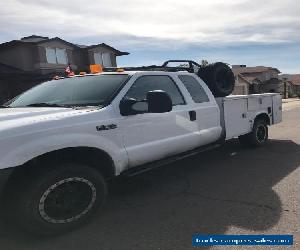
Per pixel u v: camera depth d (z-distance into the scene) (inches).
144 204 190.4
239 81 2314.2
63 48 1469.0
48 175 148.9
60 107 178.2
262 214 170.7
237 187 213.0
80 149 165.8
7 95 1304.1
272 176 232.5
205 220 167.0
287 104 1289.4
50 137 150.8
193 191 208.8
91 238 153.9
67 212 157.6
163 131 205.2
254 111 306.8
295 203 183.3
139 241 149.6
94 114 170.4
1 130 140.1
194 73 252.1
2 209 153.0
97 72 226.1
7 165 137.8
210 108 245.4
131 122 185.5
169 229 159.2
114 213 179.2
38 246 149.2
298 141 353.1
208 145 252.5
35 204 146.7
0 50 1433.3
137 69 240.4
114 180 233.5
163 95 173.9
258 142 318.7
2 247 149.3
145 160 195.9
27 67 1396.4
